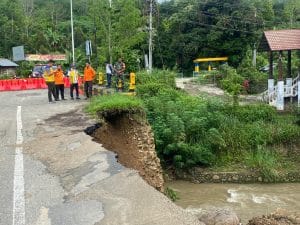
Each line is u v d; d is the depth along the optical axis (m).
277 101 27.72
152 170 14.56
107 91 22.27
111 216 5.92
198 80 48.28
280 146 23.16
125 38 31.72
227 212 6.46
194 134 22.72
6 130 12.83
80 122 13.45
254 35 65.62
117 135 14.36
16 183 7.64
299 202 17.50
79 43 75.75
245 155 22.59
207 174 21.12
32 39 75.44
